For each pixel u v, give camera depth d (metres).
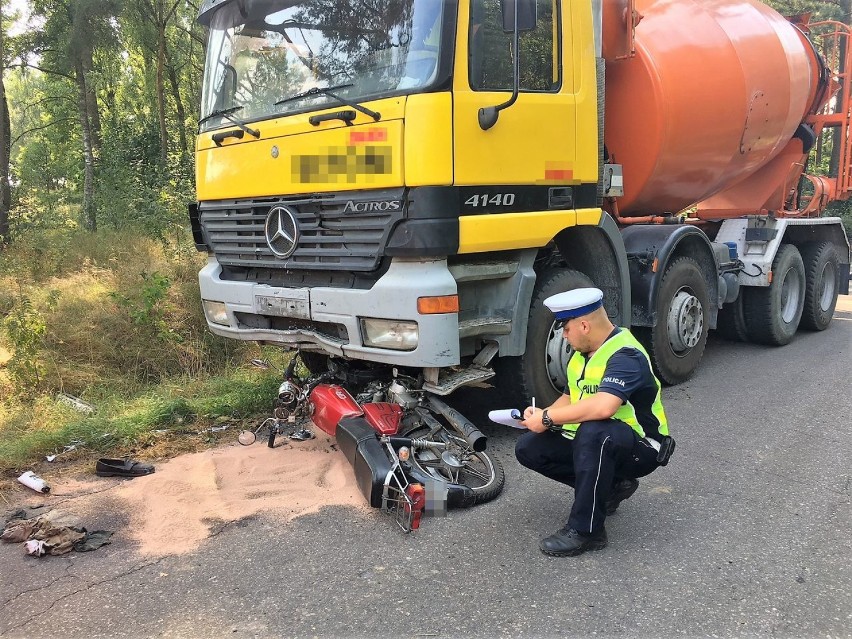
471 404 5.33
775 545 3.28
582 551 3.21
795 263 7.84
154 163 15.04
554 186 4.36
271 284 4.52
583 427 3.16
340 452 4.47
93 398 5.70
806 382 6.20
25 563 3.17
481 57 3.86
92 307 7.03
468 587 2.95
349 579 3.02
